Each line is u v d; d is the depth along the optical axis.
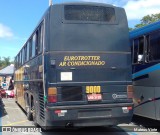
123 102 7.57
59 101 7.21
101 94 7.45
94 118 7.32
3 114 13.51
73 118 7.22
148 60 9.04
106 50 7.57
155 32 8.72
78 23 7.50
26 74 11.67
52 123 7.21
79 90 7.34
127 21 7.85
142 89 9.34
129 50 7.76
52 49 7.31
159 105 8.45
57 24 7.40
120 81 7.59
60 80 7.27
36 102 8.92
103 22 7.66
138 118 10.95
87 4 7.65
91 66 7.45
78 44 7.44
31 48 10.27
